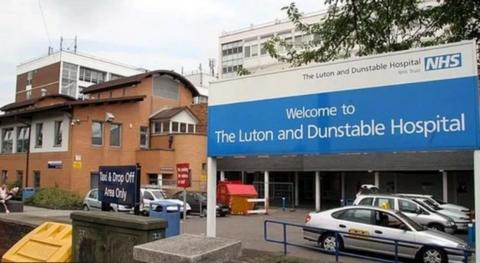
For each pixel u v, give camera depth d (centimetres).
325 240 1394
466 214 2191
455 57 691
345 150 774
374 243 1310
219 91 938
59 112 3212
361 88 768
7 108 4300
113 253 496
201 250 431
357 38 1028
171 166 3475
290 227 2106
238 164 3394
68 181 3102
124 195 1098
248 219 2558
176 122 3722
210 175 944
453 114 685
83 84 8550
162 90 3897
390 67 744
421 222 1866
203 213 2620
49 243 530
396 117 732
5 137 3762
